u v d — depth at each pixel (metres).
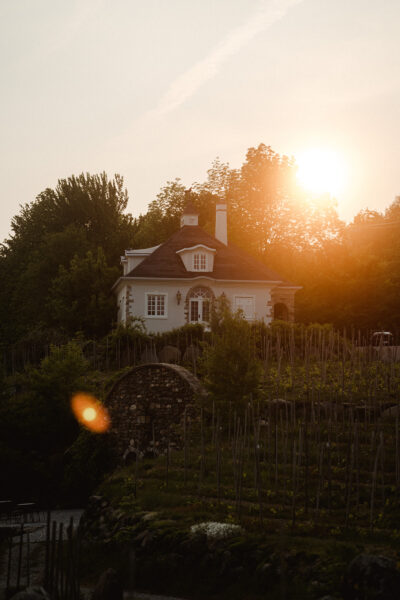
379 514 17.00
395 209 113.31
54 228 72.19
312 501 18.55
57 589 15.54
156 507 20.08
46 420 31.97
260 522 17.20
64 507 28.64
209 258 52.66
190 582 16.06
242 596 14.72
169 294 51.59
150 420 28.70
